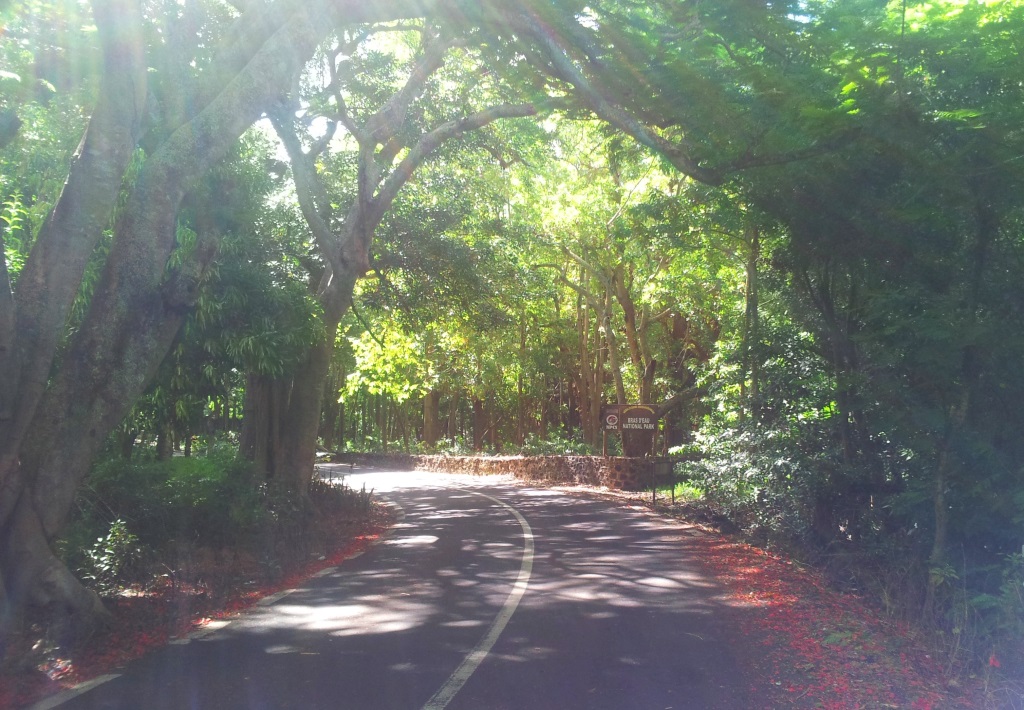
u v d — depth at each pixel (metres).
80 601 7.87
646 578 11.26
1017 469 8.56
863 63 9.03
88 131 8.02
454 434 56.22
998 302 8.56
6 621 7.19
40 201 11.11
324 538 14.79
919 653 7.61
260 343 12.69
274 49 9.08
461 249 21.77
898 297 8.76
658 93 10.91
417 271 21.62
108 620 8.10
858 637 7.95
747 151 9.99
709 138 10.32
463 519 18.97
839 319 11.55
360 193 16.88
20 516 7.62
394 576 11.54
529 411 53.44
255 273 13.18
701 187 14.55
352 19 10.52
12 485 7.58
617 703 6.13
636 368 31.03
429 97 19.47
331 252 17.31
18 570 7.50
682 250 19.05
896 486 11.37
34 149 11.12
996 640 7.50
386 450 56.09
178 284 8.63
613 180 26.19
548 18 10.93
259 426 17.59
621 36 10.79
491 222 23.69
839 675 6.82
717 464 15.81
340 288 17.36
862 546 11.59
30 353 7.59
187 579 10.15
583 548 14.12
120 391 8.22
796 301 12.49
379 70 18.06
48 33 11.20
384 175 20.02
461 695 6.32
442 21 11.98
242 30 9.84
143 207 8.41
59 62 11.24
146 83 8.38
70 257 7.82
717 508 17.70
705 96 10.14
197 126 8.63
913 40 8.89
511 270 24.64
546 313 38.56
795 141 9.57
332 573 11.83
